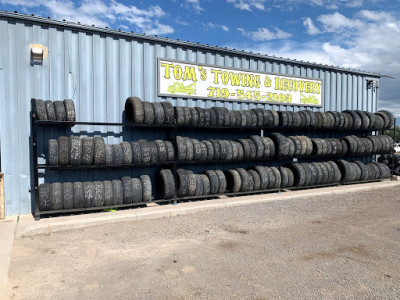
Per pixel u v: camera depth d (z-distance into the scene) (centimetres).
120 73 801
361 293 353
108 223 643
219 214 721
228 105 977
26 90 696
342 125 1108
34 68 703
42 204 627
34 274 402
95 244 519
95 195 671
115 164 705
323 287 367
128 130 815
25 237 556
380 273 407
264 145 920
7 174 680
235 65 986
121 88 803
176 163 786
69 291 357
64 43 732
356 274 403
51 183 680
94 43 766
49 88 718
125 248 499
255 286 369
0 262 432
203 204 776
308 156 1038
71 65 741
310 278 391
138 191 718
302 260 448
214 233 577
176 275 399
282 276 396
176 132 851
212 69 934
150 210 709
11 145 683
